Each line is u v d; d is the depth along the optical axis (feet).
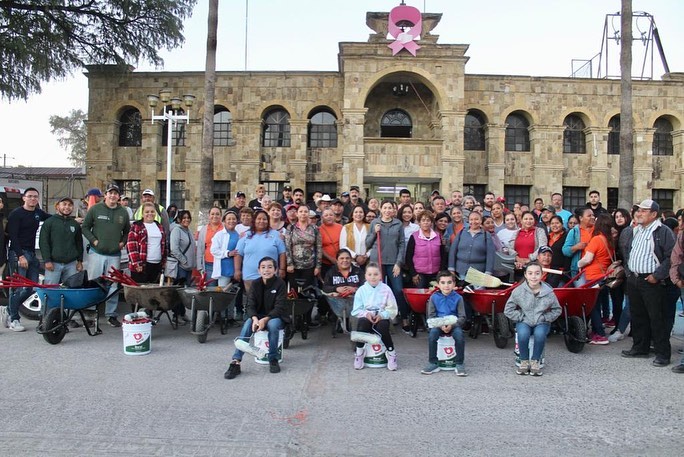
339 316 31.07
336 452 16.88
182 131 91.04
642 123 91.66
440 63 84.38
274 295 26.37
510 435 18.25
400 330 35.73
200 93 89.66
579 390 23.08
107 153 90.17
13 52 72.84
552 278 34.06
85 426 18.66
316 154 90.79
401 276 35.35
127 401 21.16
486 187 91.91
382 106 93.61
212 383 23.67
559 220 35.68
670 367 26.84
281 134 91.09
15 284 31.04
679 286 26.14
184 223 38.91
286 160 90.17
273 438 17.83
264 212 33.19
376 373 25.66
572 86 90.84
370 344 26.50
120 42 82.79
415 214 38.47
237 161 88.58
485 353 29.68
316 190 91.66
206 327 31.19
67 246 35.09
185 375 24.81
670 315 27.45
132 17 79.92
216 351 29.53
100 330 33.58
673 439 17.97
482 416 19.97
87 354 28.48
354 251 35.63
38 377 24.14
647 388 23.36
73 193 112.37
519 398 22.00
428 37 87.92
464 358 27.76
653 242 27.37
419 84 89.92
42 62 74.95
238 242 34.83
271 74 88.84
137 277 35.91
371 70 84.02
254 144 88.69
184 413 19.94
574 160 92.02
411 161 85.56
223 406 20.76
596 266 31.68
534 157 90.38
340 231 36.55
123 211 36.42
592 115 90.79
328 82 89.30
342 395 22.26
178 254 37.76
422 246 34.88
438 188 92.22
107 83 90.43
